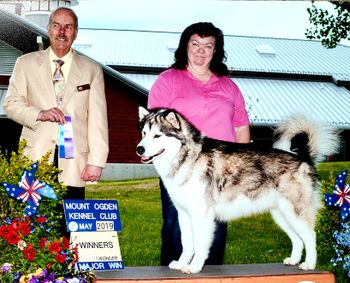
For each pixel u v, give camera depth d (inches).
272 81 920.3
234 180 156.1
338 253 176.1
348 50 1045.2
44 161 153.1
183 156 151.9
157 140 151.0
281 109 808.3
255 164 157.8
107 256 150.8
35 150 164.1
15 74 169.3
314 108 829.2
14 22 528.4
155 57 893.2
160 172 155.7
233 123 177.9
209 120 166.7
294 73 925.8
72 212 150.4
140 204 397.7
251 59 954.7
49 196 145.2
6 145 548.1
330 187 176.6
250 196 158.2
